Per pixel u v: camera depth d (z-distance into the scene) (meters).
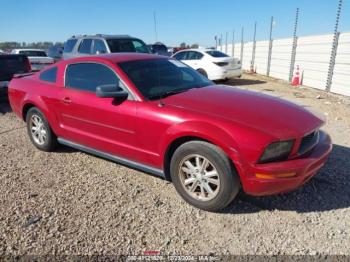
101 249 2.85
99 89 3.73
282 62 17.00
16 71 9.09
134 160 3.99
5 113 8.22
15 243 2.94
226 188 3.18
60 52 18.88
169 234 3.05
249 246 2.87
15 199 3.71
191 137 3.38
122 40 11.02
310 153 3.31
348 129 6.38
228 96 3.85
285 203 3.54
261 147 2.98
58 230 3.12
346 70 11.16
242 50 25.92
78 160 4.87
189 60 14.12
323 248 2.83
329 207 3.46
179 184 3.55
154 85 4.01
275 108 3.56
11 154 5.18
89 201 3.64
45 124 5.02
